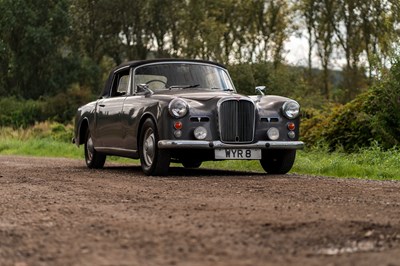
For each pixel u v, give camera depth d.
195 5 67.94
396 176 12.73
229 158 11.41
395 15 43.25
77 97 58.12
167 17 69.56
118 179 10.73
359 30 54.34
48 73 68.19
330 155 16.92
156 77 12.72
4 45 66.81
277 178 10.97
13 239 5.04
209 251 4.41
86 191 8.63
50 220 6.00
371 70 18.44
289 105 11.82
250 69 34.62
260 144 11.52
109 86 13.77
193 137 11.27
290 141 11.77
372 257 4.19
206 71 12.94
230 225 5.44
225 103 11.40
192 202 7.17
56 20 67.62
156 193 8.27
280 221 5.61
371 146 16.66
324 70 57.28
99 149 13.84
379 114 17.61
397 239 4.88
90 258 4.24
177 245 4.62
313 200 7.41
